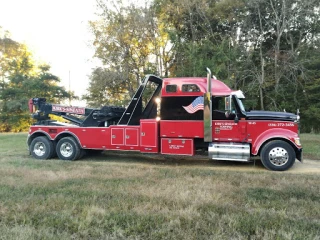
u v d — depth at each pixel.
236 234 3.13
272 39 20.14
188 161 8.68
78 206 4.01
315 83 19.78
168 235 3.10
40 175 6.01
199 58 14.79
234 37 18.70
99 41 17.70
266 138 7.18
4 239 2.99
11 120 27.50
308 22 19.08
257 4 18.22
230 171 6.76
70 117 9.34
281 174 6.33
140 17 17.03
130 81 18.11
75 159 8.81
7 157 8.95
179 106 7.64
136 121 8.38
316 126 20.62
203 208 3.91
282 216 3.60
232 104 7.39
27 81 27.25
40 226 3.35
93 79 17.89
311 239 2.99
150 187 4.99
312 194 4.58
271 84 18.44
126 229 3.26
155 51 17.72
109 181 5.50
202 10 18.28
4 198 4.34
